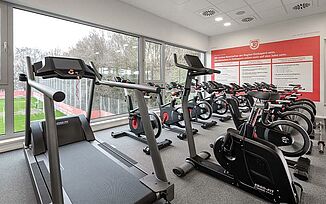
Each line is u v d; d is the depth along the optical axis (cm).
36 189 151
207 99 516
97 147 244
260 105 181
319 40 509
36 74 174
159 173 158
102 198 139
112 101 452
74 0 342
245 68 645
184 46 628
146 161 243
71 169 184
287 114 304
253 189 168
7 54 289
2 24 283
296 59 546
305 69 534
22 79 217
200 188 182
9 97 294
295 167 209
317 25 509
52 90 89
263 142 163
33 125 243
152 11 478
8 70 291
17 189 181
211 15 506
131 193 145
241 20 548
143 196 141
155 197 145
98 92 426
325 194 173
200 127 423
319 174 211
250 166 169
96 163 197
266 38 596
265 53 601
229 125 444
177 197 168
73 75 188
